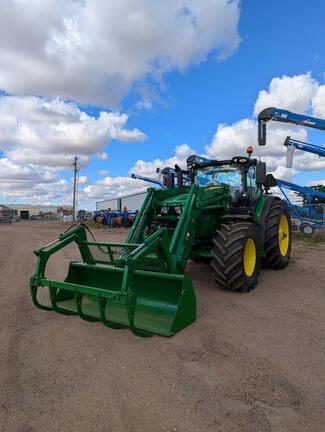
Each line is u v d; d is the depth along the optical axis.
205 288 6.62
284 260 8.30
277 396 3.13
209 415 2.89
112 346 4.26
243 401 3.07
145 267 5.37
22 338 4.63
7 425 2.85
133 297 3.99
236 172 7.81
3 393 3.33
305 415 2.88
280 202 8.56
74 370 3.72
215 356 3.90
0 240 19.83
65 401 3.16
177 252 5.45
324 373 3.50
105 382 3.46
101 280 5.51
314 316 5.12
